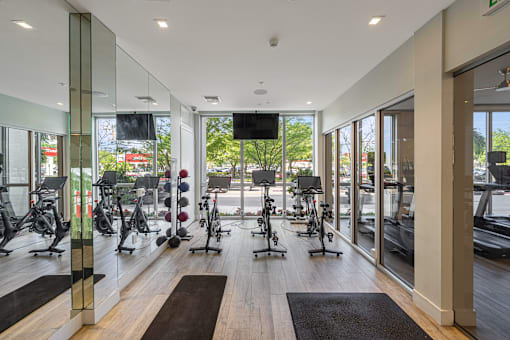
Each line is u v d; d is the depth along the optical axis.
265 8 2.15
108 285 2.51
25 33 2.35
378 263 3.60
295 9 2.17
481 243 1.97
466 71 2.08
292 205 6.71
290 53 3.07
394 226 3.21
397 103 3.13
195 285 3.04
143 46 2.87
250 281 3.15
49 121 3.13
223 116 6.70
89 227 2.26
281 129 6.72
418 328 2.20
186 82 4.17
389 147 3.34
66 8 2.09
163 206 4.41
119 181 2.88
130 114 3.22
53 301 2.44
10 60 2.66
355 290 2.91
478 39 1.86
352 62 3.36
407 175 2.91
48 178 3.02
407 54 2.77
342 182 5.17
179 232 4.96
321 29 2.52
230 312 2.46
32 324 2.08
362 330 2.17
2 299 2.27
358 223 4.40
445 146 2.22
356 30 2.54
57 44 2.54
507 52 1.72
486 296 1.93
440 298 2.25
